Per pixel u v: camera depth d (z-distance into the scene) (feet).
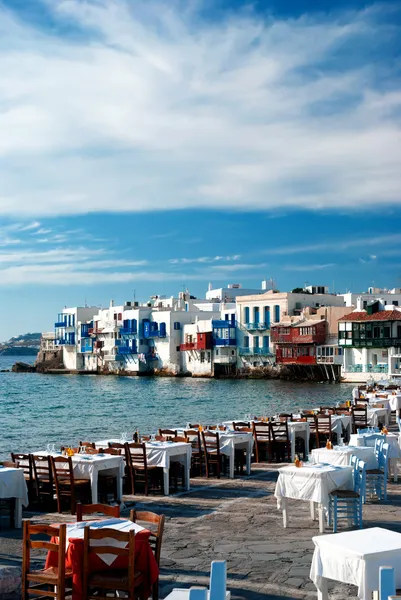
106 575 28.04
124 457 56.80
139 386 351.25
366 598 26.30
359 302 344.08
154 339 437.58
